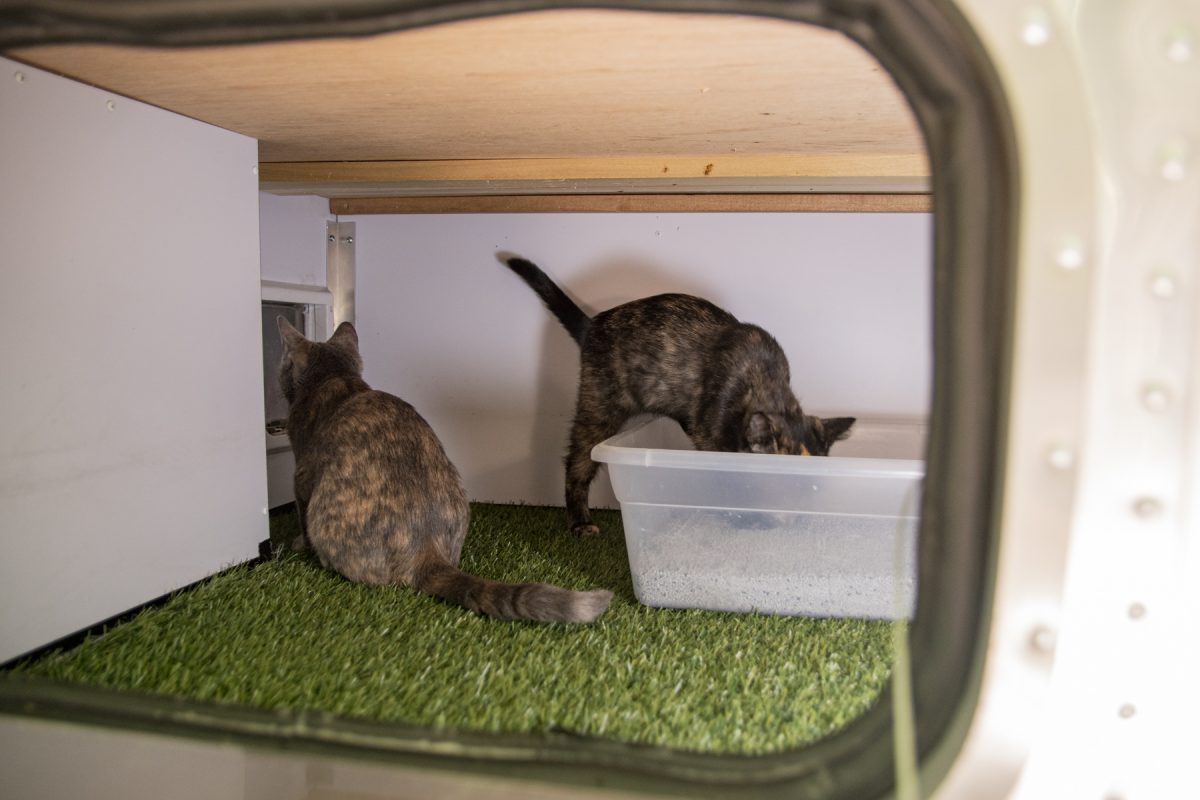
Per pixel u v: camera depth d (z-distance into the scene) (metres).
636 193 2.50
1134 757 0.84
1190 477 0.80
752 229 2.52
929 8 0.77
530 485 2.71
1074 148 0.77
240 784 1.06
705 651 1.49
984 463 0.82
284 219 2.51
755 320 2.55
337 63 1.19
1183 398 0.80
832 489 1.65
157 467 1.61
